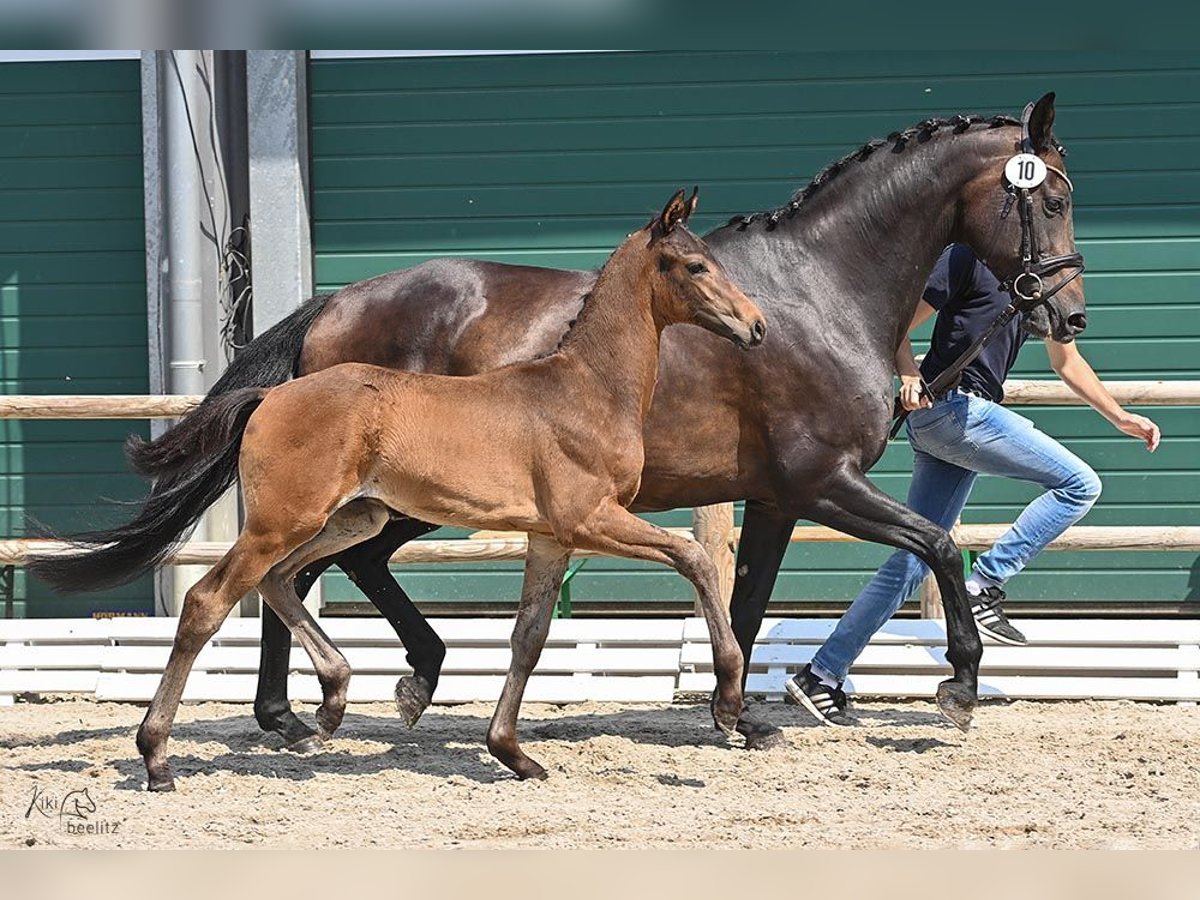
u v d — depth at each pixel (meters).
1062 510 10.30
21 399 12.75
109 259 16.25
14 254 16.33
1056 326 9.64
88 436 16.19
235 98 15.96
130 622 12.56
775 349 9.44
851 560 15.34
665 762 9.54
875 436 9.57
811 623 12.18
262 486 8.39
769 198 15.45
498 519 8.55
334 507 8.43
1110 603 15.21
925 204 9.70
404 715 9.98
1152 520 15.20
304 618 9.23
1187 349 15.12
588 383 8.59
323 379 8.45
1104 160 15.12
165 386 15.55
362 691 11.98
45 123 16.25
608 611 15.59
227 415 8.70
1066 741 10.13
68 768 9.44
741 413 9.59
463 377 8.71
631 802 8.51
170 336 15.31
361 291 10.05
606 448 8.55
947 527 10.75
